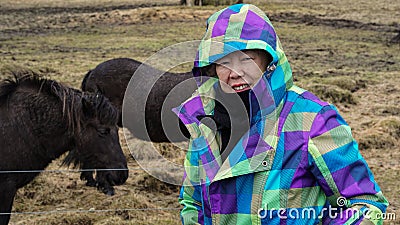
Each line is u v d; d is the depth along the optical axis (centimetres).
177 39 1922
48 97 462
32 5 3097
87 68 1403
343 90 1123
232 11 187
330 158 182
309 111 187
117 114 476
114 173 478
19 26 2302
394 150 805
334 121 186
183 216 219
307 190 188
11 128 452
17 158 456
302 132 185
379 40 1956
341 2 3161
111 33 2097
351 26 2303
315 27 2259
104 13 2578
